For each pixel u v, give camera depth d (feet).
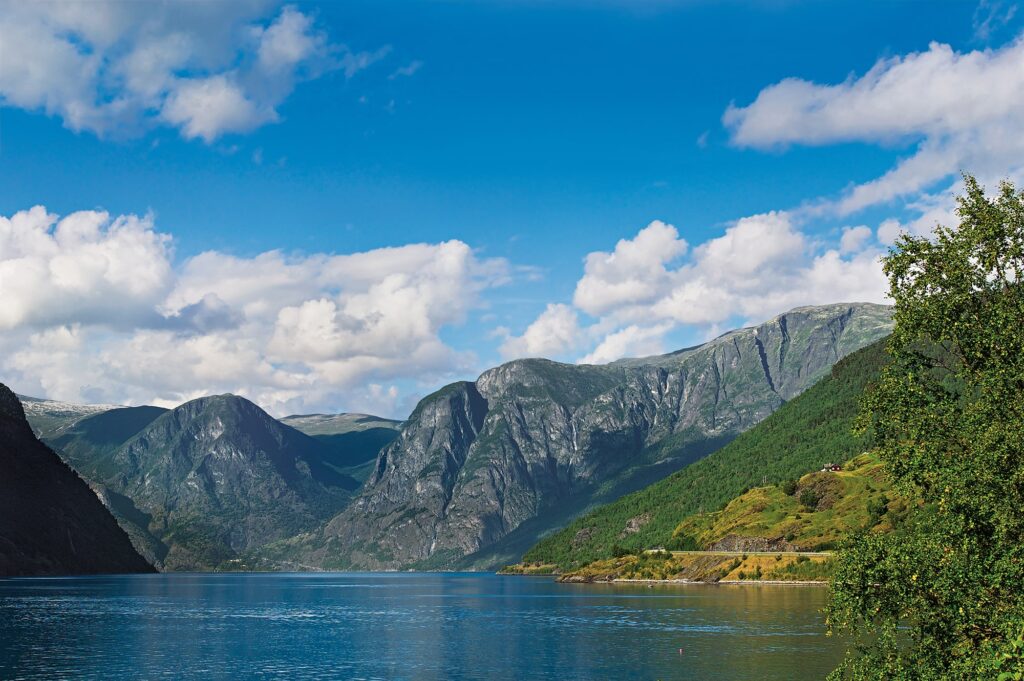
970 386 153.79
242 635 583.58
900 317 162.81
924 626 140.97
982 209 158.81
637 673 376.89
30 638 554.05
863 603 144.87
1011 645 117.08
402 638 557.33
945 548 140.77
